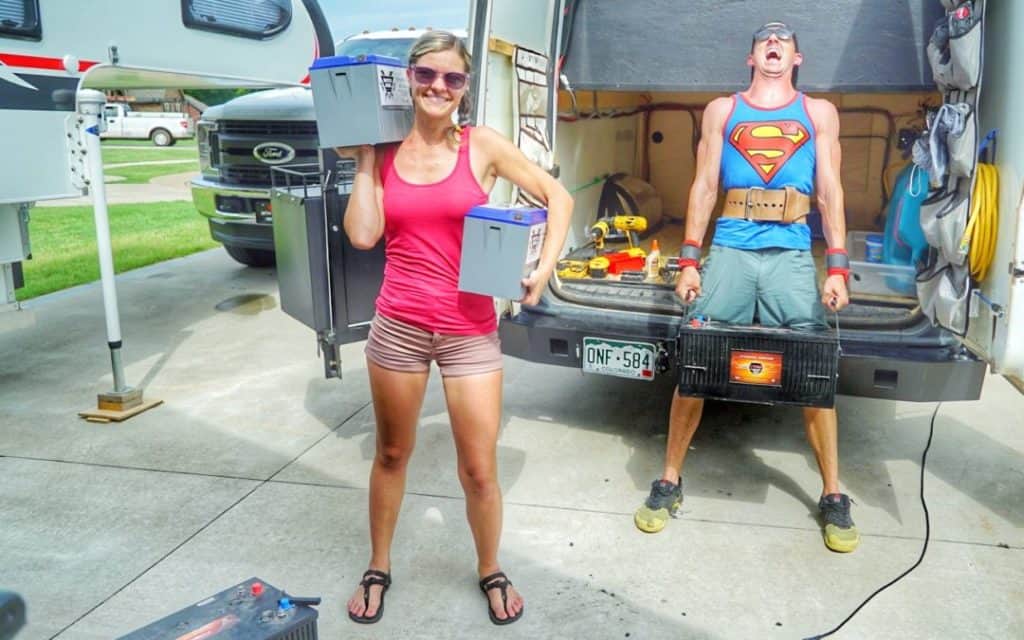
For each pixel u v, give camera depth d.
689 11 4.01
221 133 7.29
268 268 8.33
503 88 3.90
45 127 4.25
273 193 4.16
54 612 2.85
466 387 2.56
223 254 9.12
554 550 3.17
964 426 4.25
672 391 4.82
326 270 3.82
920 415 4.40
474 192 2.45
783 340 2.97
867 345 3.44
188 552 3.21
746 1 3.90
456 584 2.98
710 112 3.16
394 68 2.47
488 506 2.70
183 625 2.10
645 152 6.23
